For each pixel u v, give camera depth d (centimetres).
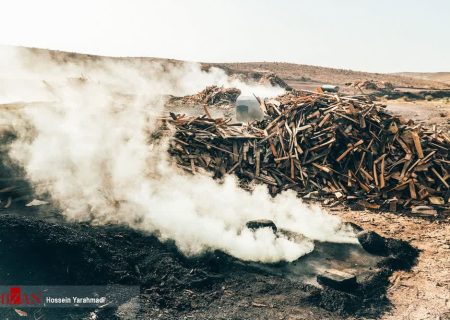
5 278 611
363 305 665
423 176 1184
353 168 1223
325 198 1155
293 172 1224
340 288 692
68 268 646
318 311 642
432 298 689
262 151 1292
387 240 864
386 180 1177
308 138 1289
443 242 908
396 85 5684
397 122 1321
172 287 673
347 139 1259
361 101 1430
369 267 777
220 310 629
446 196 1139
